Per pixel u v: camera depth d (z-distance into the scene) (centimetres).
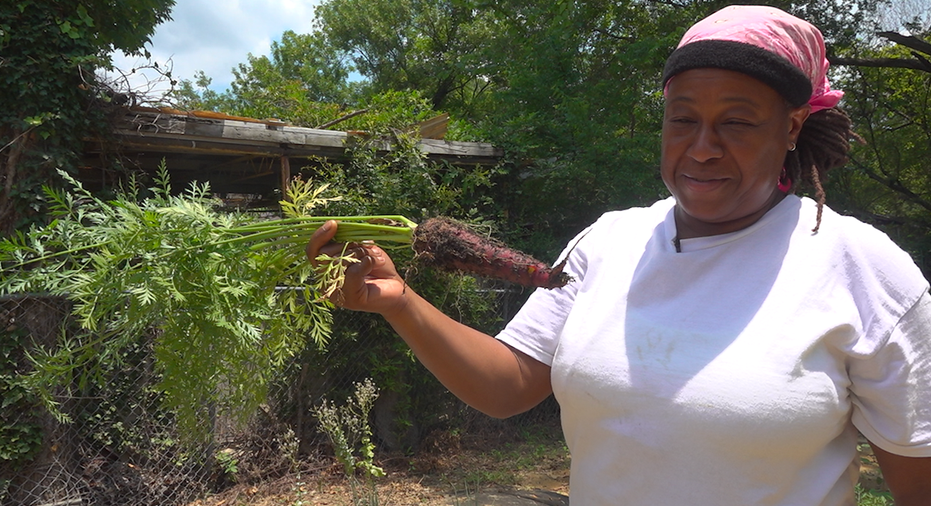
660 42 885
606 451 125
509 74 1033
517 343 147
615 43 1009
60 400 440
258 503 492
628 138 832
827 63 127
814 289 114
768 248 122
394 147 686
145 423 471
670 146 124
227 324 148
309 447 561
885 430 111
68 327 438
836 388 112
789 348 111
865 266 114
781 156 121
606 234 146
